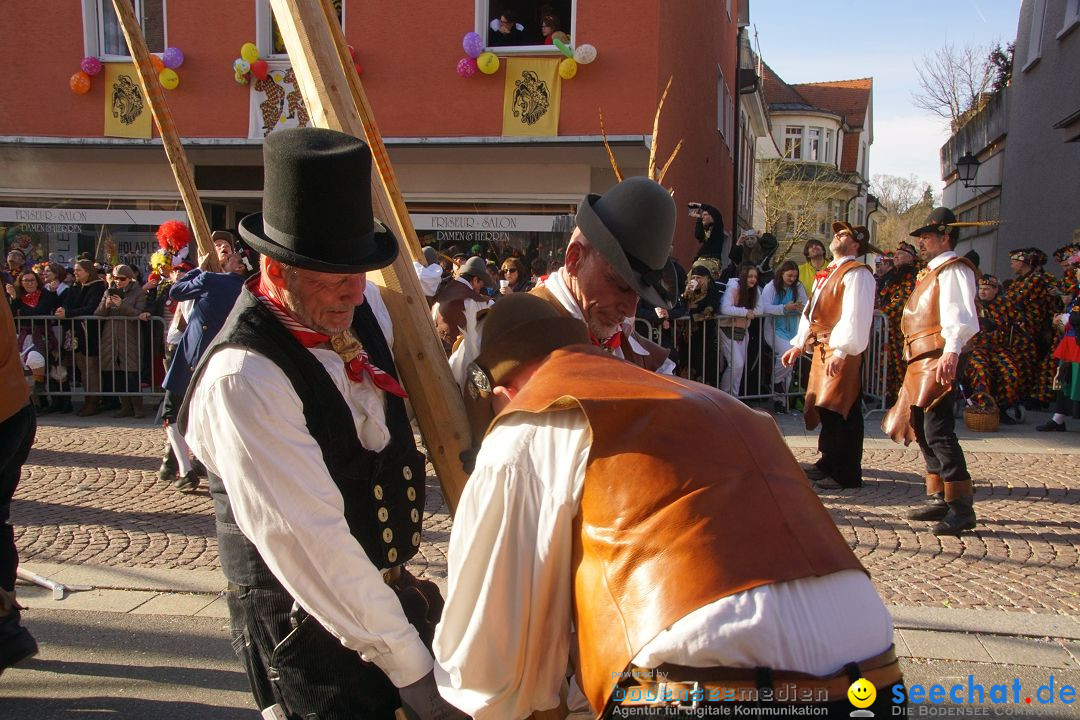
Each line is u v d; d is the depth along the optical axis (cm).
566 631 157
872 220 4569
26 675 354
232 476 163
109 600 429
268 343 168
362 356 185
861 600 143
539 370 170
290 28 208
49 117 1263
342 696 173
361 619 162
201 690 343
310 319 174
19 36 1258
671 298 215
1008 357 911
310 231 162
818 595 139
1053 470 680
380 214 208
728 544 138
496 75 1163
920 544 505
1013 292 978
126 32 273
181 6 1228
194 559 485
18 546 506
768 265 965
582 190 1178
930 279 524
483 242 1202
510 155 1186
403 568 197
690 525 139
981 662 361
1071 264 924
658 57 1127
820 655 134
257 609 177
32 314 937
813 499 153
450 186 1206
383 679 176
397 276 208
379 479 181
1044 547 498
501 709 157
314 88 206
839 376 604
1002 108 1772
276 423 162
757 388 891
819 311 620
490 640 153
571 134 1145
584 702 173
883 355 907
